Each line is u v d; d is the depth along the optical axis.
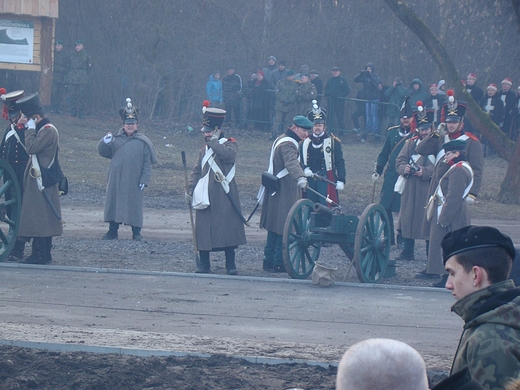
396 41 61.31
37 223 19.86
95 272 19.33
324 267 18.52
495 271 6.52
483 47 61.44
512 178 36.28
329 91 52.75
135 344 12.21
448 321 15.38
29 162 19.81
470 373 6.10
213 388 10.20
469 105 37.59
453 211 18.84
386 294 18.03
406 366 4.49
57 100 51.47
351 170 43.53
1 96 20.19
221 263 22.00
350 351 4.67
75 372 10.51
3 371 10.43
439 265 19.38
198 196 19.16
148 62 55.38
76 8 55.12
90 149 43.75
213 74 52.62
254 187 36.00
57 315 14.62
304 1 62.34
